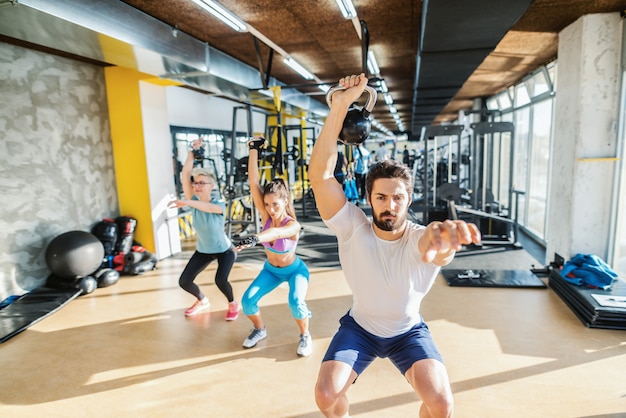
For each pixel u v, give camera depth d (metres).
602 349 2.45
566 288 3.20
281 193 2.30
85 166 4.43
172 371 2.36
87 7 2.52
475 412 1.88
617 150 3.40
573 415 1.84
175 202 2.71
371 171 1.27
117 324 3.06
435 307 3.17
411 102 9.59
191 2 3.01
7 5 2.11
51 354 2.61
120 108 4.73
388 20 3.61
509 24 2.58
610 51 3.34
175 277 4.26
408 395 2.04
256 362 2.43
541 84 5.41
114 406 2.04
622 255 3.52
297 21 3.58
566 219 3.71
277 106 4.61
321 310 3.20
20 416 1.98
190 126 6.61
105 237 4.39
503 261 4.46
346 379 1.25
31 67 3.77
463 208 5.15
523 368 2.25
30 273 3.80
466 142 9.94
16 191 3.66
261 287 2.49
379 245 1.31
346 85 1.29
